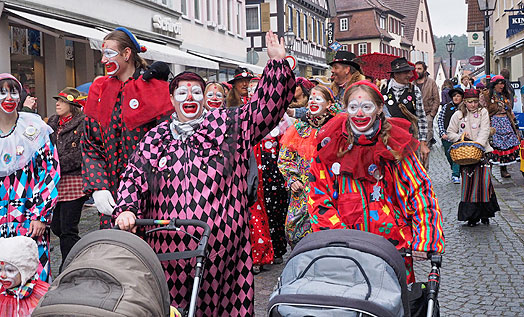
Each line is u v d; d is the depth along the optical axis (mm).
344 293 3299
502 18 36312
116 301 3121
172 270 4246
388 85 10234
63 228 7797
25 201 5695
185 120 4402
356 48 78500
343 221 4488
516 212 11438
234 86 8758
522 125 18766
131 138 5211
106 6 20016
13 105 5625
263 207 8016
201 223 4039
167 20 24891
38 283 4926
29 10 15359
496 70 39781
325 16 58125
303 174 6926
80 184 7965
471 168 10289
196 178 4258
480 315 6199
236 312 4332
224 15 33625
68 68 18688
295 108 8344
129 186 4359
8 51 14617
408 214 4484
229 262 4301
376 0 84438
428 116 17422
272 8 45500
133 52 5359
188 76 4398
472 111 11062
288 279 3633
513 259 8266
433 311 3842
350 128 4441
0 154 5609
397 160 4410
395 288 3457
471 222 10469
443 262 8195
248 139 4414
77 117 8625
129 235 3568
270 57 4480
